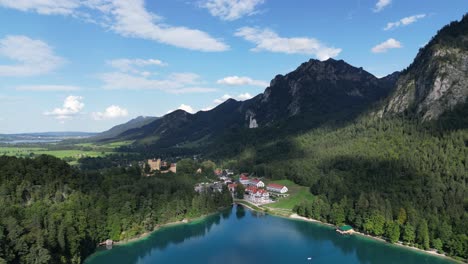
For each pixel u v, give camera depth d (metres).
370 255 185.75
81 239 177.50
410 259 179.12
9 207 163.25
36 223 157.75
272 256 186.38
